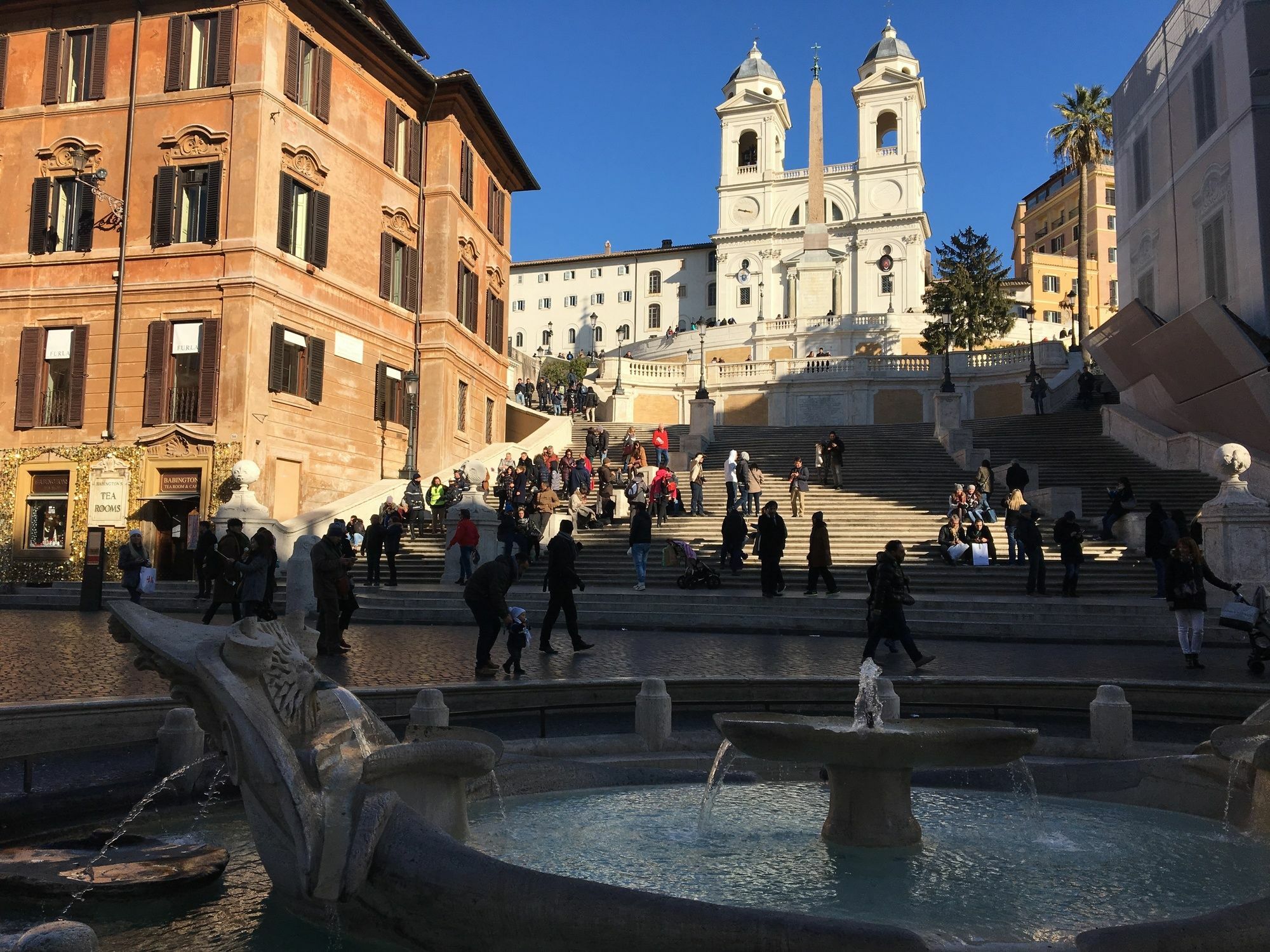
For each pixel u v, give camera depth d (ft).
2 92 90.12
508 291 131.54
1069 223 321.93
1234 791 19.65
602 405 168.04
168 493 83.25
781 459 101.81
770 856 17.13
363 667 38.22
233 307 82.69
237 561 47.78
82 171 84.84
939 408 110.42
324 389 91.86
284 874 13.24
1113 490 81.30
